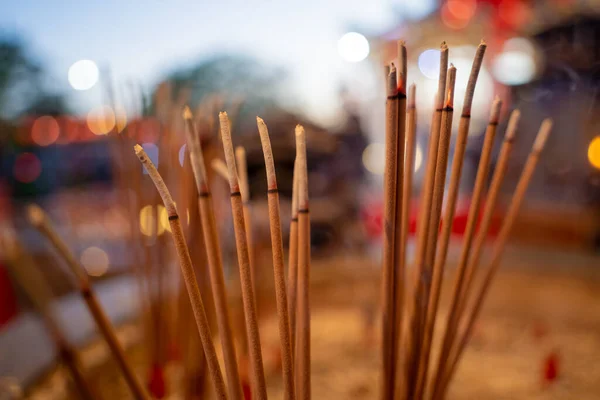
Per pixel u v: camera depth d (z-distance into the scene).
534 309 0.52
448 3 0.79
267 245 0.60
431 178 0.17
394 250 0.16
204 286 0.23
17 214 0.86
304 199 0.15
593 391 0.35
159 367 0.28
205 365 0.24
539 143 0.21
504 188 0.88
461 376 0.38
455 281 0.19
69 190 1.00
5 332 0.36
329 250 0.77
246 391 0.25
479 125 0.85
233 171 0.14
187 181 0.23
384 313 0.17
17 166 1.00
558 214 0.79
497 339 0.46
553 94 0.84
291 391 0.15
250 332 0.14
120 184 0.31
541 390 0.36
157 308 0.28
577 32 0.78
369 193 0.85
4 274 0.42
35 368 0.31
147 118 0.30
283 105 0.77
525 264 0.59
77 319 0.40
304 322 0.15
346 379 0.38
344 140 0.81
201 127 0.23
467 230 0.18
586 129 0.81
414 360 0.17
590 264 0.58
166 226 0.30
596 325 0.48
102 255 0.68
